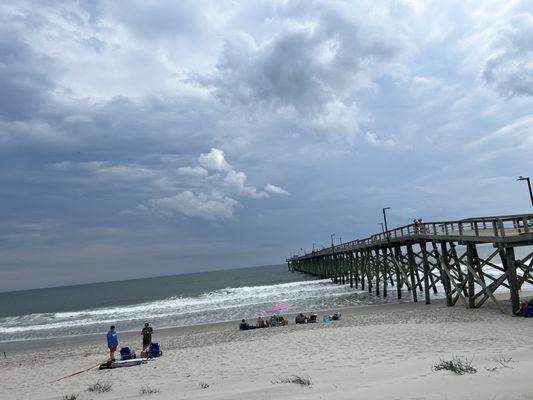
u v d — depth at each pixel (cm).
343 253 4872
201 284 9238
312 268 7844
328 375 832
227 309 3625
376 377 738
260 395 664
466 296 2581
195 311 3709
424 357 938
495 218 1667
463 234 1945
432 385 577
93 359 1723
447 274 2203
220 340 1983
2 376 1491
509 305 2020
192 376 1053
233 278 10669
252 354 1332
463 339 1205
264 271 14050
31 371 1545
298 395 630
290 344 1453
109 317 3947
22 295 13512
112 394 900
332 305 3209
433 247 2486
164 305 4616
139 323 3300
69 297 9319
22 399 987
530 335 1195
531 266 1705
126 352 1487
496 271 4997
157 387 930
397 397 524
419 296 3188
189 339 2141
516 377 567
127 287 11750
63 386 1130
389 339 1320
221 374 1033
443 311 2062
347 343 1325
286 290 4966
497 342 1100
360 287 4434
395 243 3008
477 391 507
